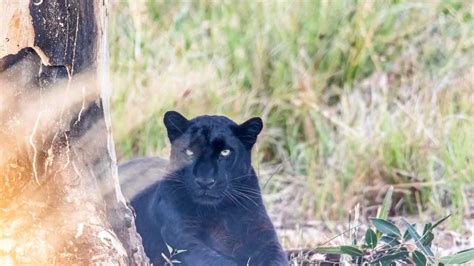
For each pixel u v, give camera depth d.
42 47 6.12
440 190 11.55
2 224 6.07
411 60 13.55
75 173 6.30
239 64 13.45
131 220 6.74
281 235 10.57
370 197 11.69
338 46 13.66
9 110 6.08
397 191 11.59
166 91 12.71
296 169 12.23
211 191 8.27
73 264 6.12
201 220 8.45
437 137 12.09
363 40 13.70
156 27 13.93
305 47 13.68
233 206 8.50
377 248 7.83
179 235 8.34
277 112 12.84
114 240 6.36
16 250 6.02
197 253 8.23
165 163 9.41
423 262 7.42
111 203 6.58
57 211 6.20
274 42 13.66
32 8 6.05
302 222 11.14
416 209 11.55
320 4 14.04
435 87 12.90
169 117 8.58
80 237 6.19
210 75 13.09
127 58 13.24
